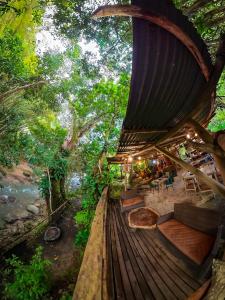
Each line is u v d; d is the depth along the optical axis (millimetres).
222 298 2332
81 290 2857
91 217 11609
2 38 9711
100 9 1925
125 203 9930
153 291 3559
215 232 4270
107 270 3066
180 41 2273
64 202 16172
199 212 4895
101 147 15984
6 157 12844
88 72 9922
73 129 16859
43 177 16109
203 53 2547
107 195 10617
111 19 6867
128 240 6016
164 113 3242
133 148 5762
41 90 14570
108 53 8414
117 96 12828
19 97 12523
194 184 8352
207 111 4730
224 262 2881
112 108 13992
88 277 3068
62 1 6824
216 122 15586
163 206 8391
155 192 10953
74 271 9375
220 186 3938
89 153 16156
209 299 2498
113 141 14781
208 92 3152
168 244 4879
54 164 15234
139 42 2076
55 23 7430
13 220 15328
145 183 13328
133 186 13578
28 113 13078
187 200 8094
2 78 10438
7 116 11422
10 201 18375
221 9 3803
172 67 2453
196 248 4141
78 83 14977
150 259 4656
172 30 2100
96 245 4148
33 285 8102
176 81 2682
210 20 4074
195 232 4797
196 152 11250
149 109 2918
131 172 13828
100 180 13320
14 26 11422
